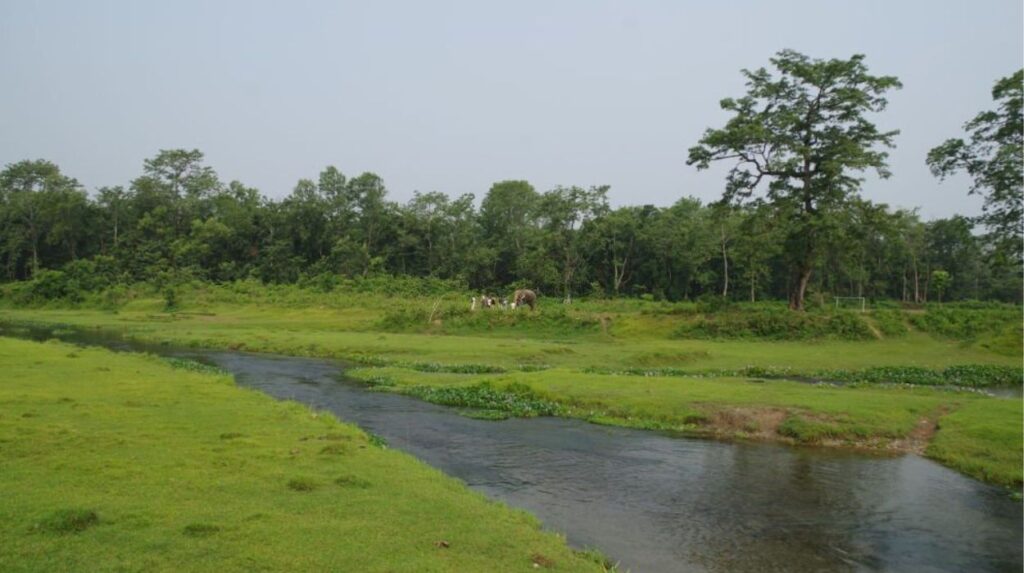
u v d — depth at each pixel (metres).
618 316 53.50
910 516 13.95
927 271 97.94
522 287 94.56
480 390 27.17
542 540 10.48
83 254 110.69
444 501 11.88
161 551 8.88
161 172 113.75
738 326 49.25
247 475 12.67
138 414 18.12
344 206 105.31
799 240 50.66
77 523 9.59
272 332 51.06
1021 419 20.84
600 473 16.62
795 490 15.56
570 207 89.75
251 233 106.00
